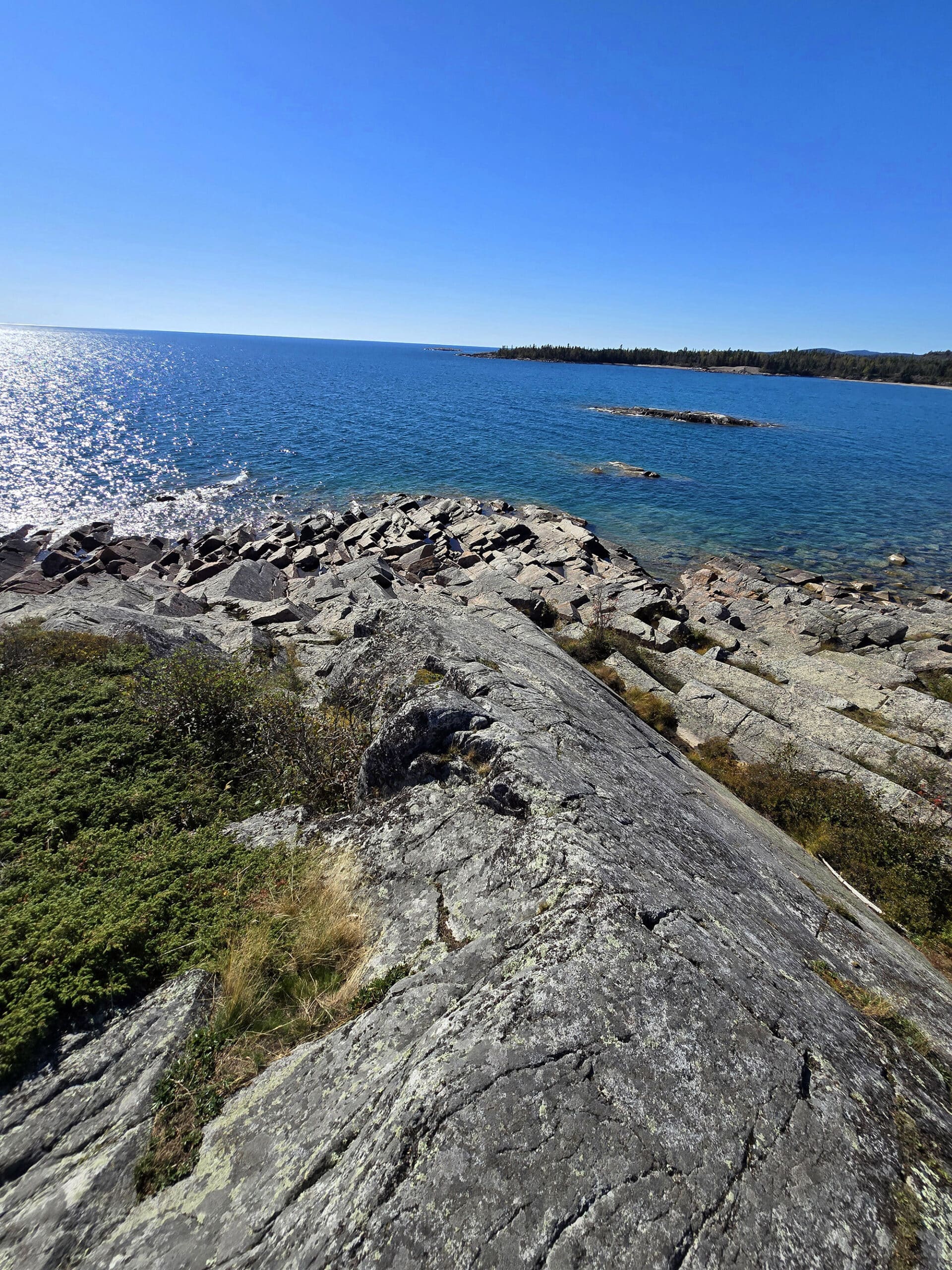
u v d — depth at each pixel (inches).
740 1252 101.3
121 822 246.7
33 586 964.0
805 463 2374.5
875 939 267.3
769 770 466.6
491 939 165.9
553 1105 116.6
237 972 167.8
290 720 315.9
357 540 1334.9
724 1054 132.5
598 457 2315.5
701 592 1109.1
